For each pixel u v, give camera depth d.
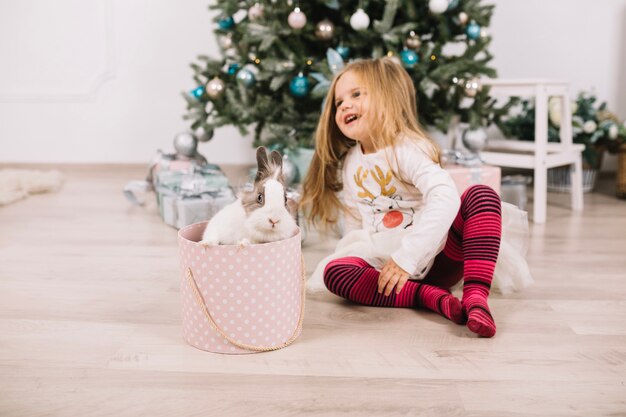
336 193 1.69
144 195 2.96
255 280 1.18
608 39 3.31
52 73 3.65
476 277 1.34
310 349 1.24
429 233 1.32
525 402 1.03
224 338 1.21
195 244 1.17
